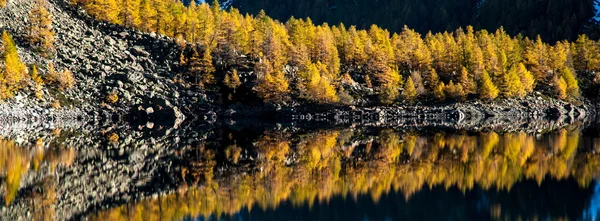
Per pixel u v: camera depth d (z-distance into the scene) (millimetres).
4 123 89875
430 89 134250
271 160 49594
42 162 44094
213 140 67750
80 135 70438
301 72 125438
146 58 122812
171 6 147500
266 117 116062
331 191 35562
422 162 48125
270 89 117500
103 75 112688
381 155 53156
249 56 132000
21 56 107188
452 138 70000
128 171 41375
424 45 156750
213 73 123812
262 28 150250
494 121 111000
